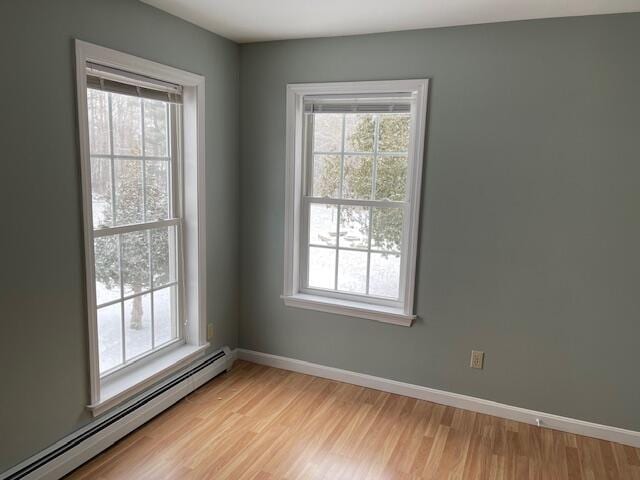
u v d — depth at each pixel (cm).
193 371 295
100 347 238
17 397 192
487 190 262
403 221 294
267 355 339
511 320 268
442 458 236
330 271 320
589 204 243
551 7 222
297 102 303
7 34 174
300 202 318
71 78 200
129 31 225
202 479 215
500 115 254
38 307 196
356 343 310
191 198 284
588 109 237
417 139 271
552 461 237
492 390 278
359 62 281
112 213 237
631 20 225
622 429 254
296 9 237
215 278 312
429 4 223
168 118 269
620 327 247
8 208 180
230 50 302
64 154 200
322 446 243
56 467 207
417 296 287
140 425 254
